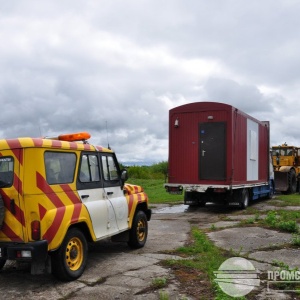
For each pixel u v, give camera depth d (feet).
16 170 19.84
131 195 28.58
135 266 24.14
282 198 72.43
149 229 38.34
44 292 19.76
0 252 19.51
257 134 61.87
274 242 30.76
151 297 18.88
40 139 20.45
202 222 43.16
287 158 82.99
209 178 50.72
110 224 25.18
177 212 53.26
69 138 24.54
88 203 23.06
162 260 25.46
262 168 65.21
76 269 21.75
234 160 50.67
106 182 25.49
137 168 143.95
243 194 55.06
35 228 19.44
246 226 38.68
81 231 22.52
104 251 28.37
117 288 20.15
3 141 20.21
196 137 51.42
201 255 26.55
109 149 26.63
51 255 20.53
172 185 52.31
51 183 20.52
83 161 23.39
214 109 50.47
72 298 18.89
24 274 22.86
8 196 19.76
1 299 18.94
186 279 21.40
